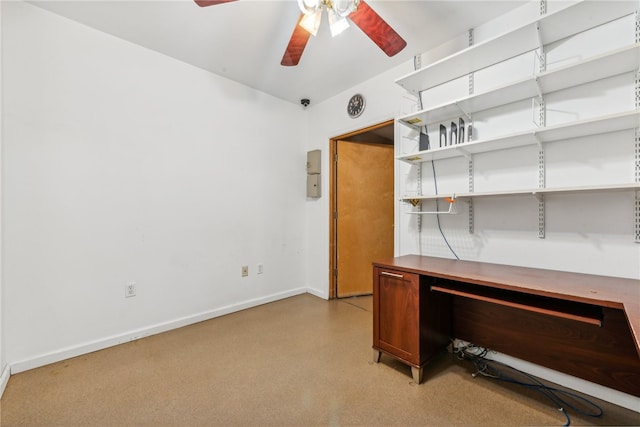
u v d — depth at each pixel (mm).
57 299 2031
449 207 2285
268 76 2918
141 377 1841
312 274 3686
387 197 3779
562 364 1744
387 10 1939
